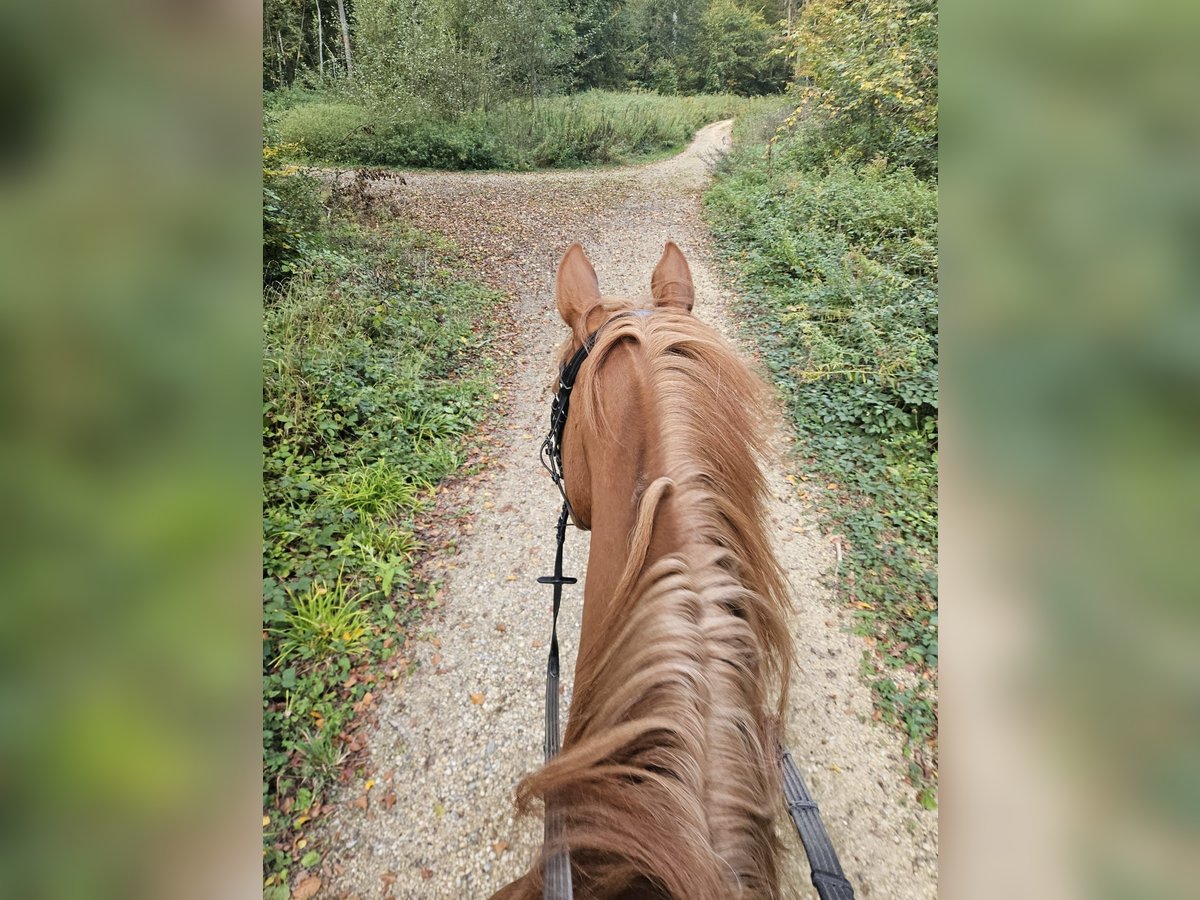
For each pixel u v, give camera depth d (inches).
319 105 580.4
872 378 199.2
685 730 36.7
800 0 879.7
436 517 164.6
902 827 96.9
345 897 90.7
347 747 109.1
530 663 125.6
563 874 35.7
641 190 523.5
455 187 500.1
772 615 46.0
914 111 366.3
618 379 60.9
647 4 1008.9
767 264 298.4
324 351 196.7
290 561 137.5
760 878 34.7
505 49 658.2
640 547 46.6
